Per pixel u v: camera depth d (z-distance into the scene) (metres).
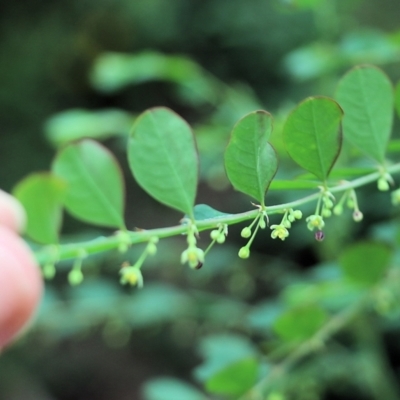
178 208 0.13
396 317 0.26
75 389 0.57
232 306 0.28
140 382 0.57
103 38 0.61
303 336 0.19
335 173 0.15
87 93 0.63
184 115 0.62
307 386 0.25
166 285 0.47
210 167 0.29
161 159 0.13
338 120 0.13
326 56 0.24
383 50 0.22
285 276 0.33
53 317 0.29
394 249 0.19
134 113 0.63
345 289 0.20
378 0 0.45
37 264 0.13
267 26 0.50
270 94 0.49
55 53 0.61
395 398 0.28
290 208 0.13
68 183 0.13
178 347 0.56
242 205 0.46
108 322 0.31
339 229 0.29
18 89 0.60
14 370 0.53
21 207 0.13
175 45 0.58
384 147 0.14
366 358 0.28
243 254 0.13
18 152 0.59
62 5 0.62
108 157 0.13
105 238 0.13
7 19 0.62
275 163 0.13
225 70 0.53
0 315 0.12
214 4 0.54
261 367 0.18
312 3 0.22
